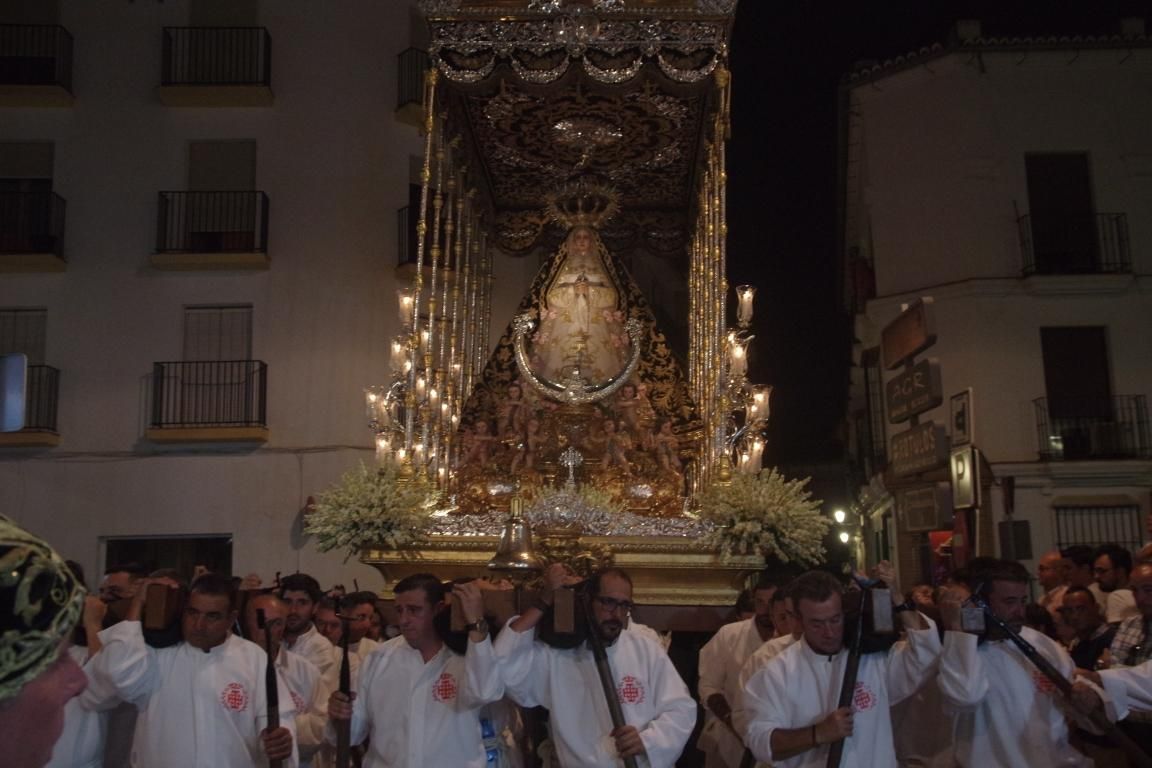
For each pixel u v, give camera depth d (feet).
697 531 29.66
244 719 17.43
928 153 68.59
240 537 60.18
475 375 41.06
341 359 61.46
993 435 64.59
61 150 63.05
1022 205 66.64
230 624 17.87
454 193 39.65
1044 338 65.57
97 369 61.67
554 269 36.99
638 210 43.04
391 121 63.93
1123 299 65.41
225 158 63.57
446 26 30.60
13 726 5.00
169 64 62.80
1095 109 67.10
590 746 17.07
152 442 60.95
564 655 17.57
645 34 30.35
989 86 67.56
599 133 36.60
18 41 62.95
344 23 63.98
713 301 33.53
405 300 31.40
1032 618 25.17
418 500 29.48
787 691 16.28
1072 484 63.46
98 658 16.62
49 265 61.62
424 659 17.98
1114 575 27.58
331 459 60.59
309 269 62.03
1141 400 64.13
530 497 33.53
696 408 35.86
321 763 21.99
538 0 30.35
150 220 62.69
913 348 32.37
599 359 35.55
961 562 28.48
